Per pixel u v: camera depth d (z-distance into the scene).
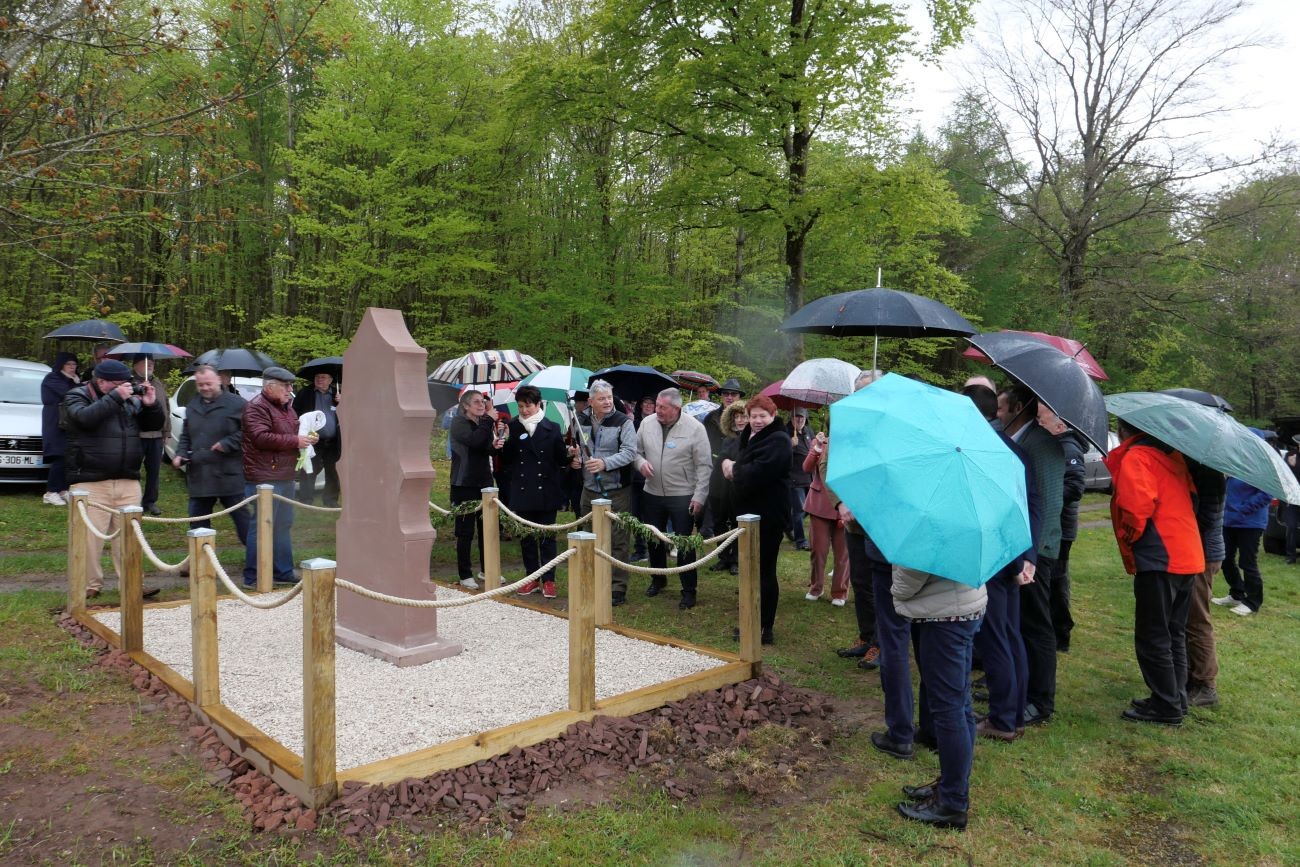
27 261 16.95
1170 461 4.69
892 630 4.18
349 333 17.81
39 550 8.05
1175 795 3.83
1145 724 4.69
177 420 12.77
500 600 7.02
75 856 3.05
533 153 19.56
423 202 17.91
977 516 2.95
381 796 3.42
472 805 3.45
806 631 6.34
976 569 2.91
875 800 3.69
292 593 3.60
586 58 15.16
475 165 18.44
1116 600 7.86
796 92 13.23
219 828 3.27
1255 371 23.64
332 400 10.90
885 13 13.29
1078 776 3.99
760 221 14.85
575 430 8.03
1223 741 4.47
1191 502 4.71
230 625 6.08
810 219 14.55
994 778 3.93
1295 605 7.96
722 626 6.47
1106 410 4.11
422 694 4.68
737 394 9.22
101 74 8.91
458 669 5.19
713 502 8.38
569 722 4.15
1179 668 4.77
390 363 5.52
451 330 18.67
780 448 5.80
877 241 19.59
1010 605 4.41
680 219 15.77
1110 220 23.05
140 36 8.71
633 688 4.81
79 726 4.17
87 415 6.42
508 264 20.20
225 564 8.16
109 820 3.31
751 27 13.78
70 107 7.95
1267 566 10.15
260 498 6.90
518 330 18.34
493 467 8.04
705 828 3.39
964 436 3.17
